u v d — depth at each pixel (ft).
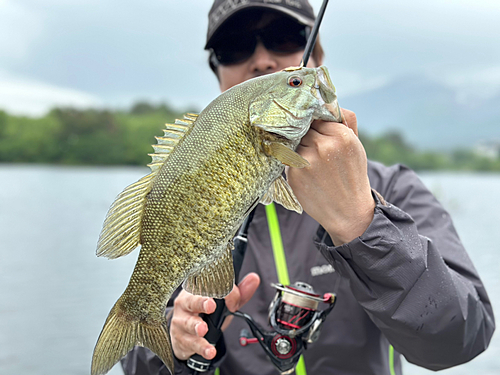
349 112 1.56
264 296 2.10
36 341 4.75
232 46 2.34
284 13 2.27
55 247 9.99
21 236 11.36
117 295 6.45
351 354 1.97
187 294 1.72
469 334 1.65
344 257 1.50
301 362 1.98
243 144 1.42
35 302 5.99
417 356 1.66
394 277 1.47
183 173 1.41
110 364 1.45
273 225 2.19
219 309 1.70
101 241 1.49
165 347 1.47
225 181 1.40
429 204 2.10
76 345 4.74
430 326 1.51
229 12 2.29
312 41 1.74
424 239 1.55
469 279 1.86
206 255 1.43
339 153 1.41
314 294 1.73
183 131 1.46
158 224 1.43
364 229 1.48
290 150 1.38
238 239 1.83
